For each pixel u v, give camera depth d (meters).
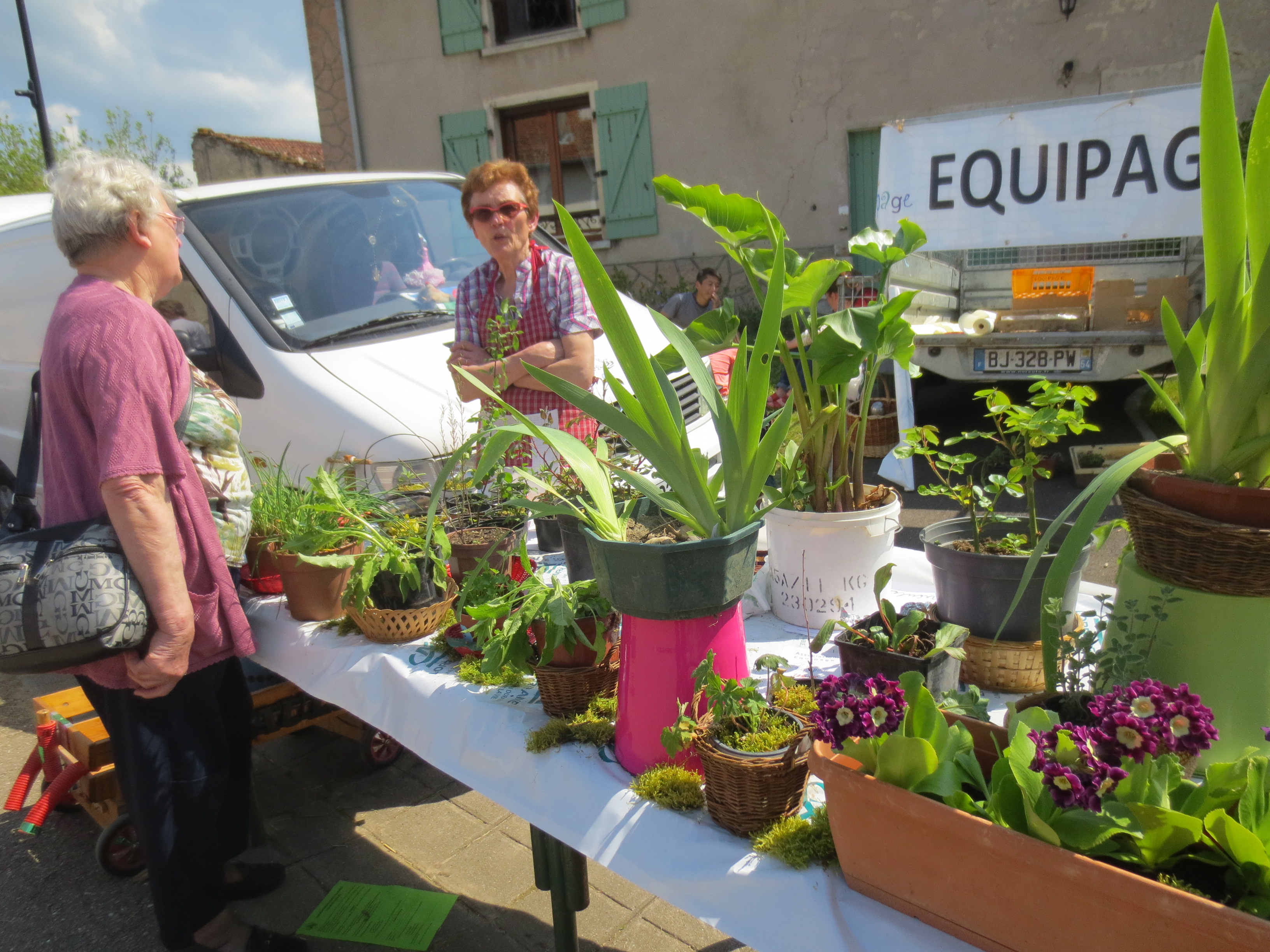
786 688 1.26
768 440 1.15
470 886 2.29
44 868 2.46
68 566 1.44
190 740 1.69
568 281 2.34
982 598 1.31
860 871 0.96
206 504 1.65
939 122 4.54
